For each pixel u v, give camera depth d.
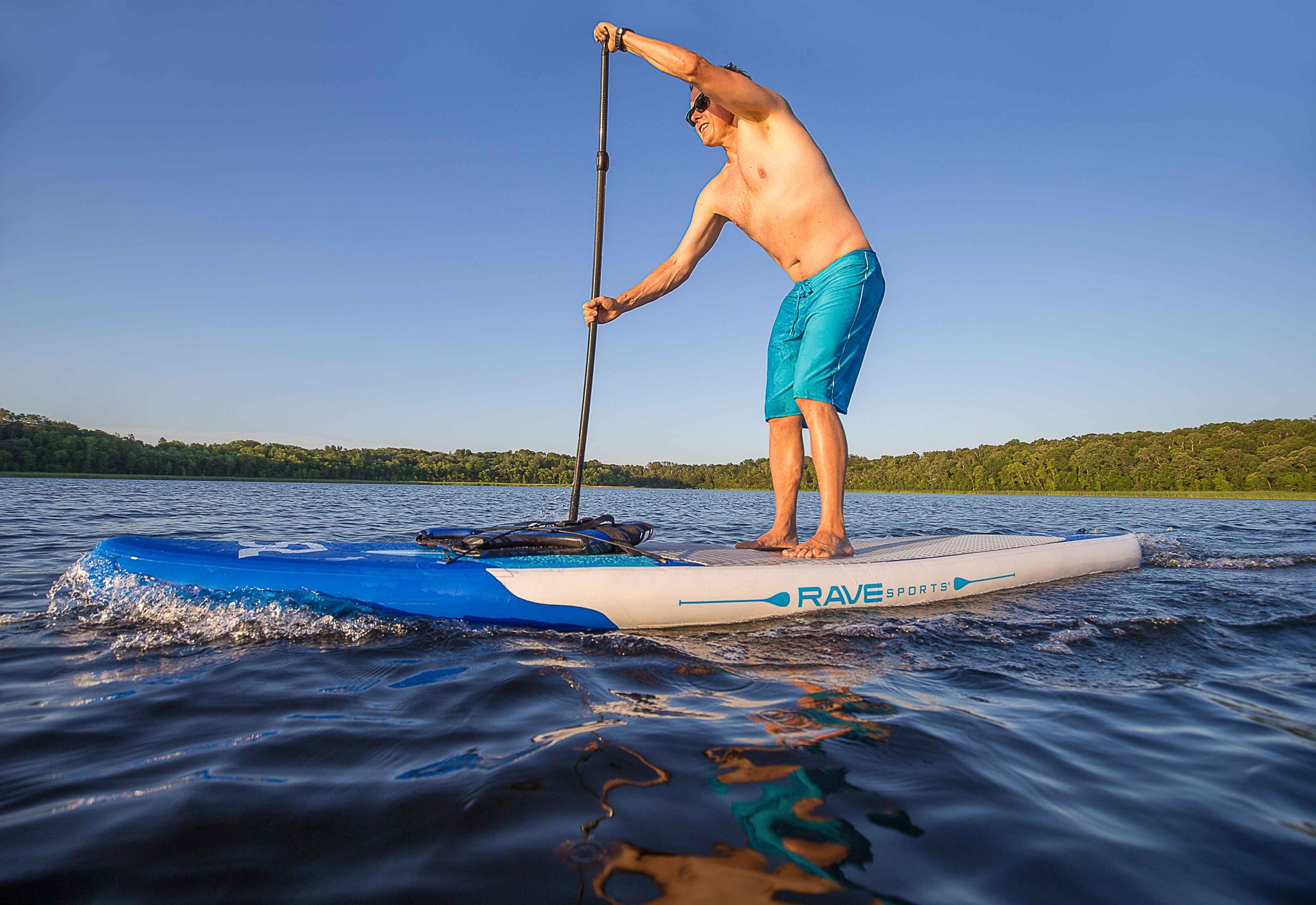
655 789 1.69
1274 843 1.52
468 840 1.46
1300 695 2.57
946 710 2.32
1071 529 11.02
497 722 2.15
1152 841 1.52
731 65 4.49
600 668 2.78
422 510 14.90
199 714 2.20
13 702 2.30
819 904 1.26
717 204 4.85
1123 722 2.26
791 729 2.11
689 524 11.67
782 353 4.87
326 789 1.69
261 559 3.52
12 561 5.42
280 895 1.28
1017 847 1.48
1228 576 5.17
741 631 3.45
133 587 3.46
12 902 1.24
